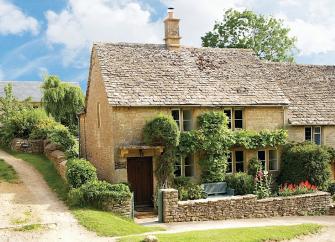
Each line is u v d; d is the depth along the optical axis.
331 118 26.53
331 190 24.02
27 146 30.56
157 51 25.72
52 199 18.58
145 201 22.11
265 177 23.31
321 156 23.91
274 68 29.81
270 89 25.50
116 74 22.95
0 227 14.26
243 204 19.03
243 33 45.09
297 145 24.83
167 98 22.42
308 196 20.59
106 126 22.70
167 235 13.82
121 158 21.23
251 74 26.30
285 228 15.84
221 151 23.14
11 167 24.88
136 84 22.69
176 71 24.61
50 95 42.34
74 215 15.83
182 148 22.11
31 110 35.44
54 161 25.20
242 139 23.56
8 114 36.00
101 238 13.20
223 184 23.06
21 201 18.08
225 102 23.47
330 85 29.31
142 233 14.44
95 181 18.41
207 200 18.34
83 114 29.17
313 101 27.50
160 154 21.75
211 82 24.66
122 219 16.59
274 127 25.09
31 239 13.05
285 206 20.00
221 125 22.98
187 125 23.23
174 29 26.41
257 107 24.58
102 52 24.22
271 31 45.69
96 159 25.39
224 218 18.59
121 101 21.27
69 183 18.86
